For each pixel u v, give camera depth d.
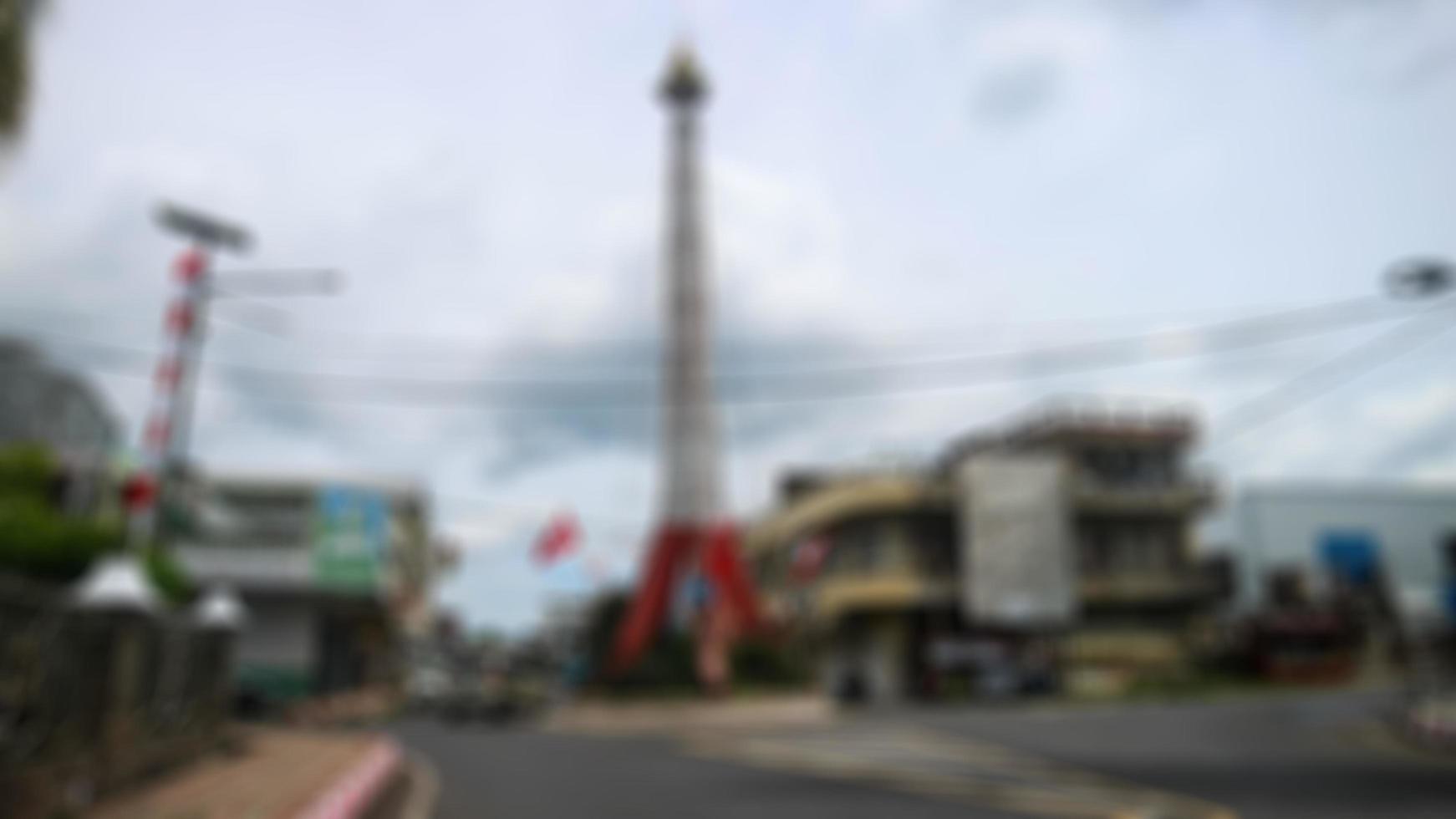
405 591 52.81
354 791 12.54
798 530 50.72
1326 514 50.84
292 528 41.16
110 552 22.22
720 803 13.30
